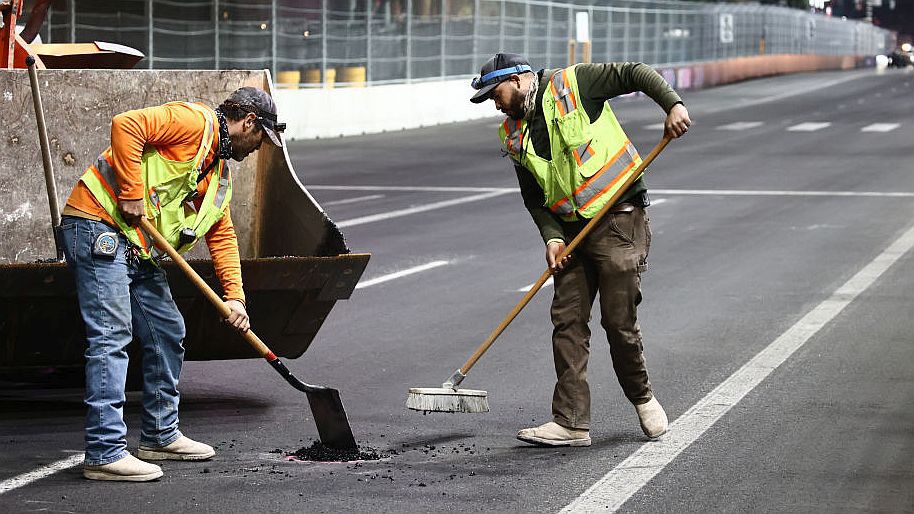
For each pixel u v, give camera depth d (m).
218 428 9.01
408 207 23.16
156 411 8.09
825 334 12.18
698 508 7.15
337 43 43.50
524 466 8.02
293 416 9.37
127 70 10.52
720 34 87.81
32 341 8.94
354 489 7.50
